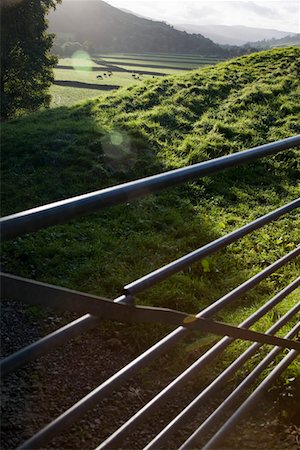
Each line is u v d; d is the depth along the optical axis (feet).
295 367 10.08
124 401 10.78
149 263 18.45
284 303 14.15
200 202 26.25
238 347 11.76
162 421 10.09
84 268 17.70
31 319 14.57
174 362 12.07
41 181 28.50
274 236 21.74
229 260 18.84
